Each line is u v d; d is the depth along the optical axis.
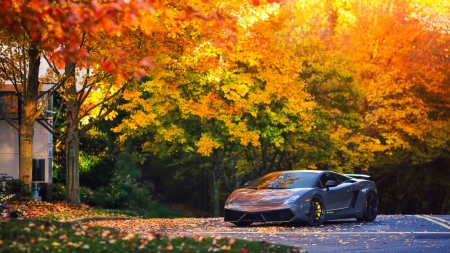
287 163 33.09
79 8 8.36
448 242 11.88
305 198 15.30
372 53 36.25
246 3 21.95
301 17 33.72
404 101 33.91
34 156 23.45
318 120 29.56
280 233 13.59
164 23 16.75
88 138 27.83
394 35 35.44
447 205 44.22
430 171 41.06
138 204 34.09
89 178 27.55
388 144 34.09
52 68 19.23
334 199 16.20
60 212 17.55
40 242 7.84
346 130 31.38
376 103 35.22
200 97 27.02
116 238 8.48
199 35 19.14
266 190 15.93
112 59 17.36
